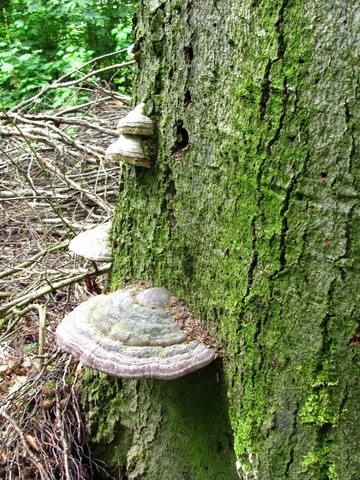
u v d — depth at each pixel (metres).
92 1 3.49
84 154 1.76
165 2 0.62
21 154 1.92
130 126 0.65
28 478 0.79
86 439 0.84
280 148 0.51
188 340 0.62
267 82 0.50
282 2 0.48
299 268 0.52
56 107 2.66
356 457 0.50
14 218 1.72
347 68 0.45
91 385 0.83
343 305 0.49
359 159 0.46
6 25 3.61
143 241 0.72
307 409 0.52
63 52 3.31
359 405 0.50
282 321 0.54
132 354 0.59
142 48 0.68
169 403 0.71
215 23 0.56
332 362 0.51
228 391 0.62
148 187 0.70
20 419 0.86
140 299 0.66
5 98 3.05
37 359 1.04
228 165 0.58
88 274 0.94
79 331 0.62
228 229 0.59
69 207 1.71
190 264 0.66
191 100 0.62
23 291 1.16
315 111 0.48
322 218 0.49
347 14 0.44
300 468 0.53
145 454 0.75
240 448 0.59
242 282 0.57
